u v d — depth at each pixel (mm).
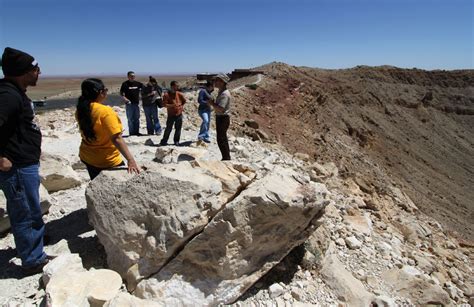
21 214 4312
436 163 49219
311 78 50344
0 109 3791
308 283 5055
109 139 4973
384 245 7898
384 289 6199
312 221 4914
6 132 4039
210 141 13016
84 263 4695
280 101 33531
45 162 6840
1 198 5266
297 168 12133
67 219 5863
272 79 39312
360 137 42000
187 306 4125
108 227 4504
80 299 3820
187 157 9016
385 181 30250
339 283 5250
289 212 4449
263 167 9156
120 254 4465
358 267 6551
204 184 4418
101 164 5098
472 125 66500
